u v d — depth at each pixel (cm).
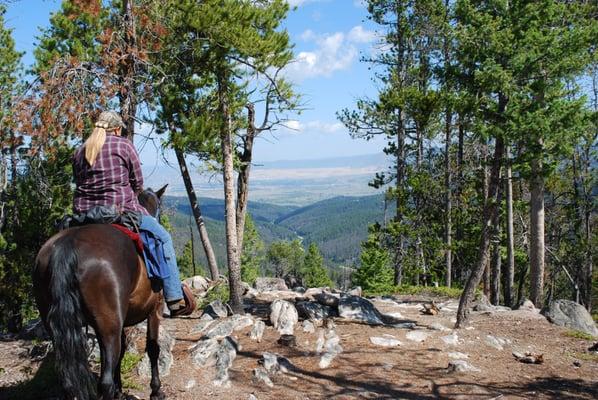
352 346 871
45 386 659
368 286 3428
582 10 1338
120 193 509
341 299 1087
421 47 2373
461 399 694
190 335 898
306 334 899
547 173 1050
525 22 983
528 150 1037
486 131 994
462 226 2717
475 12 994
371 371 771
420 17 2316
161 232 523
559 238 3300
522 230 3117
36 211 1494
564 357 942
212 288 1353
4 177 1016
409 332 956
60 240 443
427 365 816
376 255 3428
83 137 926
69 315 415
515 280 3847
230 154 1094
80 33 1490
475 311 1414
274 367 735
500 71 945
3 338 931
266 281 1758
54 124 852
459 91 1052
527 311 1363
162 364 714
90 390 421
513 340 1033
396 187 2434
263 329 887
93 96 873
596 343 1016
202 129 1266
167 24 1037
